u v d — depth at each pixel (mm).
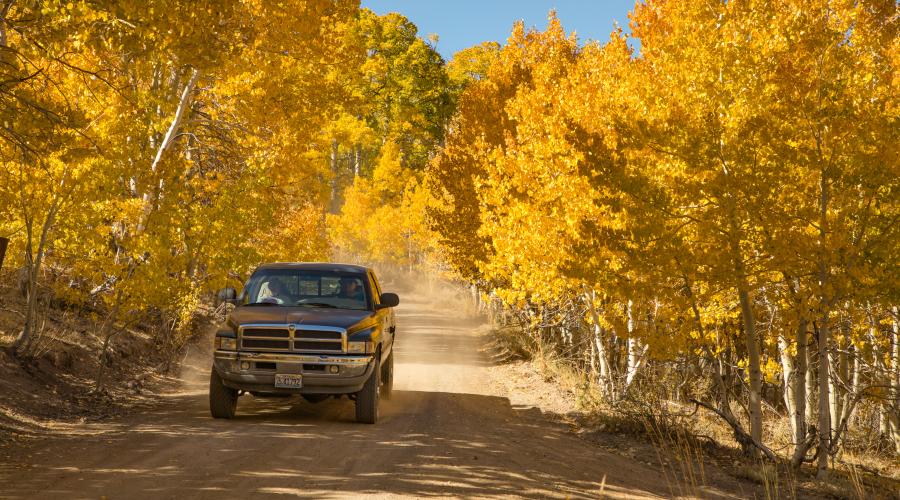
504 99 21141
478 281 22828
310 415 10711
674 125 9805
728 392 16781
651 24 12969
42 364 11742
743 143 9445
